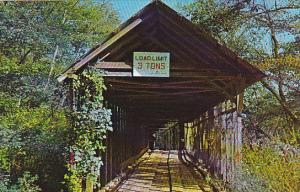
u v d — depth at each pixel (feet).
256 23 55.83
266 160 25.94
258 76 27.55
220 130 37.19
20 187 28.81
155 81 32.35
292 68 52.85
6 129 32.09
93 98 25.71
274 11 54.39
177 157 81.71
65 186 28.43
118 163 43.19
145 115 72.28
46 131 35.37
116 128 42.42
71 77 25.70
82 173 25.05
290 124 53.52
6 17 52.90
